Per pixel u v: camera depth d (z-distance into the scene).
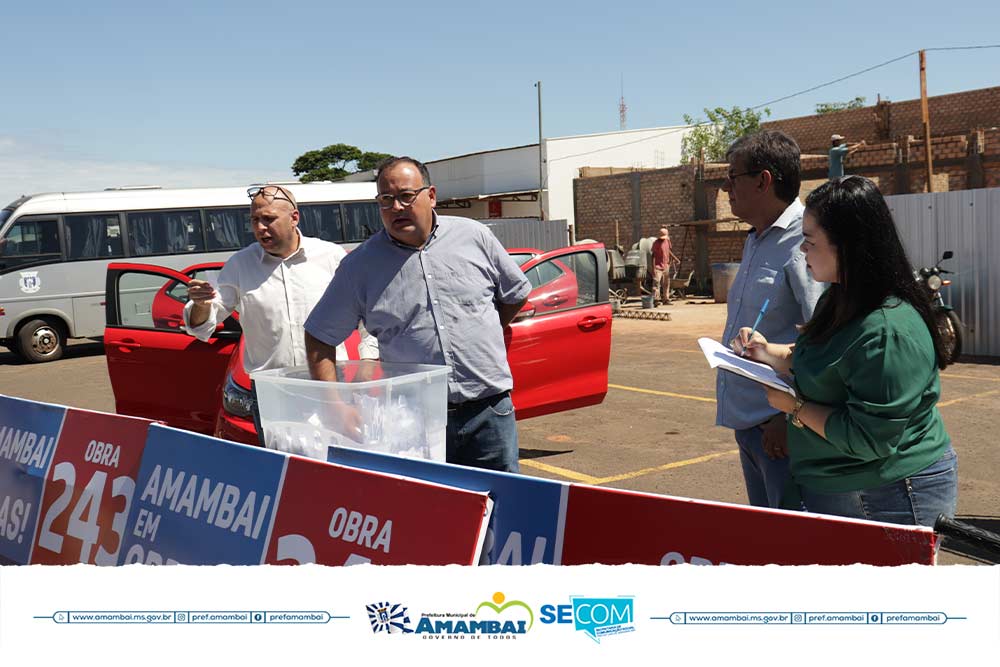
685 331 15.57
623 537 2.01
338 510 2.45
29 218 15.35
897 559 1.71
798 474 2.46
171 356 6.26
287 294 4.36
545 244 23.34
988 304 11.16
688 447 7.10
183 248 16.70
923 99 19.47
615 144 39.09
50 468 3.72
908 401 2.17
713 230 23.42
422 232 3.29
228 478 2.84
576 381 6.61
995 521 4.98
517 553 2.17
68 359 15.54
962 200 11.29
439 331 3.33
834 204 2.21
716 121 35.53
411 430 2.95
